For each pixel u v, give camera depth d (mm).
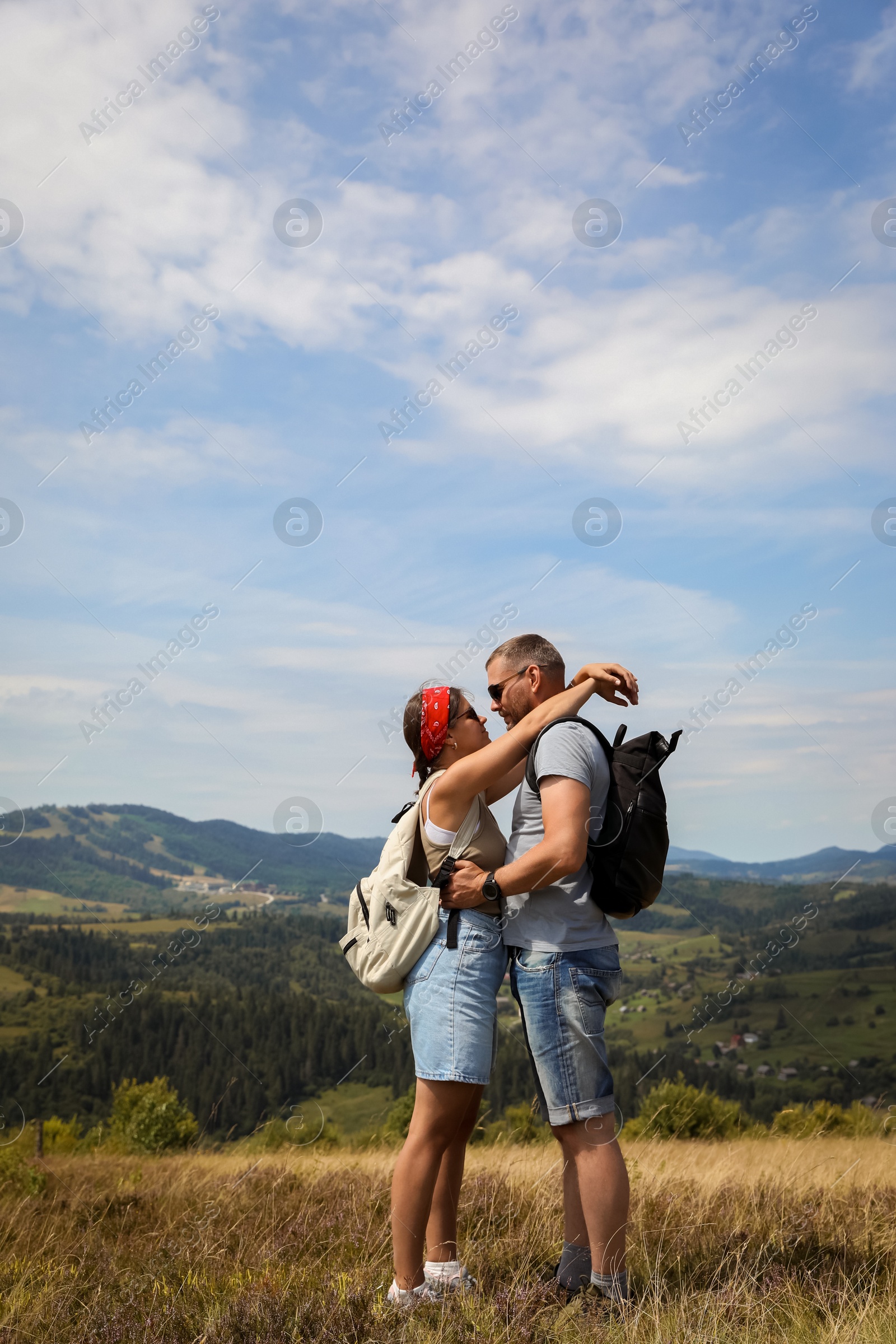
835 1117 9297
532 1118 8906
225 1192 4398
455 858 2445
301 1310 2174
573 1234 2498
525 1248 2797
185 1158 7824
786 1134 8023
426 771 2730
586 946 2371
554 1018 2320
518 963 2412
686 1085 10914
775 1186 3928
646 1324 2004
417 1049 2389
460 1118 2379
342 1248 3006
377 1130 9664
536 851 2258
